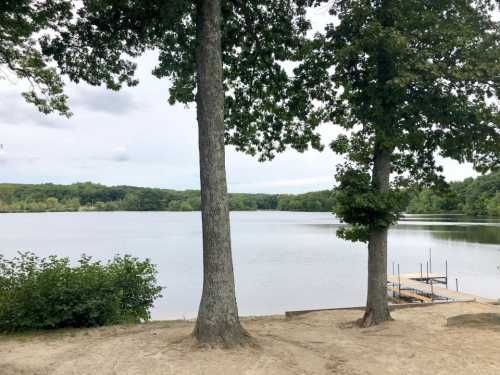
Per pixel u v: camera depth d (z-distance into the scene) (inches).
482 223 3299.7
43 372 245.4
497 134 341.1
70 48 380.8
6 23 372.5
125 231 3056.1
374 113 349.4
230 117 466.3
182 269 1300.4
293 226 3730.3
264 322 405.1
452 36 328.8
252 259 1549.0
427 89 350.0
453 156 372.8
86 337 321.1
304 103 427.5
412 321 377.1
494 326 340.2
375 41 331.9
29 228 3334.2
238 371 233.5
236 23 411.5
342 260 1517.0
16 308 341.1
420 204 4948.3
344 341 303.7
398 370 240.8
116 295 388.2
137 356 255.9
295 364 247.8
